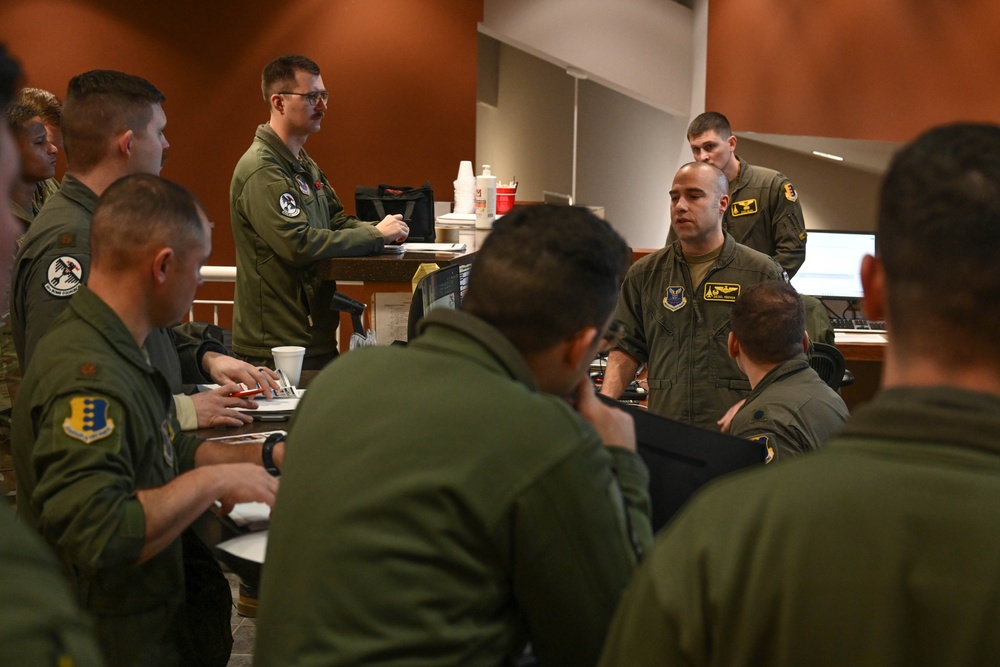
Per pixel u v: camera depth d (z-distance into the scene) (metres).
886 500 0.70
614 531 1.11
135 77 2.12
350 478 1.10
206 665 1.96
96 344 1.57
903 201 0.76
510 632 1.14
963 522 0.68
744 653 0.72
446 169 6.57
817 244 4.73
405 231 3.38
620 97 7.88
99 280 1.62
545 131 9.26
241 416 2.16
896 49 5.01
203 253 1.68
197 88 6.34
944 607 0.67
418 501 1.06
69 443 1.50
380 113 6.49
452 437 1.08
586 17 6.67
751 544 0.74
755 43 5.95
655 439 1.67
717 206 2.79
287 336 3.37
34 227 2.01
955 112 4.77
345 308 2.85
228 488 1.60
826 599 0.70
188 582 1.96
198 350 2.45
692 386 2.86
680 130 6.96
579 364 1.25
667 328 2.89
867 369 4.54
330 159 6.51
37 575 0.58
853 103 5.23
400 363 1.18
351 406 1.15
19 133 3.11
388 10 6.42
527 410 1.10
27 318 1.96
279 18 6.35
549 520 1.07
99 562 1.46
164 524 1.51
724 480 0.80
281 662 1.09
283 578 1.12
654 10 6.71
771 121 5.80
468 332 1.18
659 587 0.76
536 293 1.19
